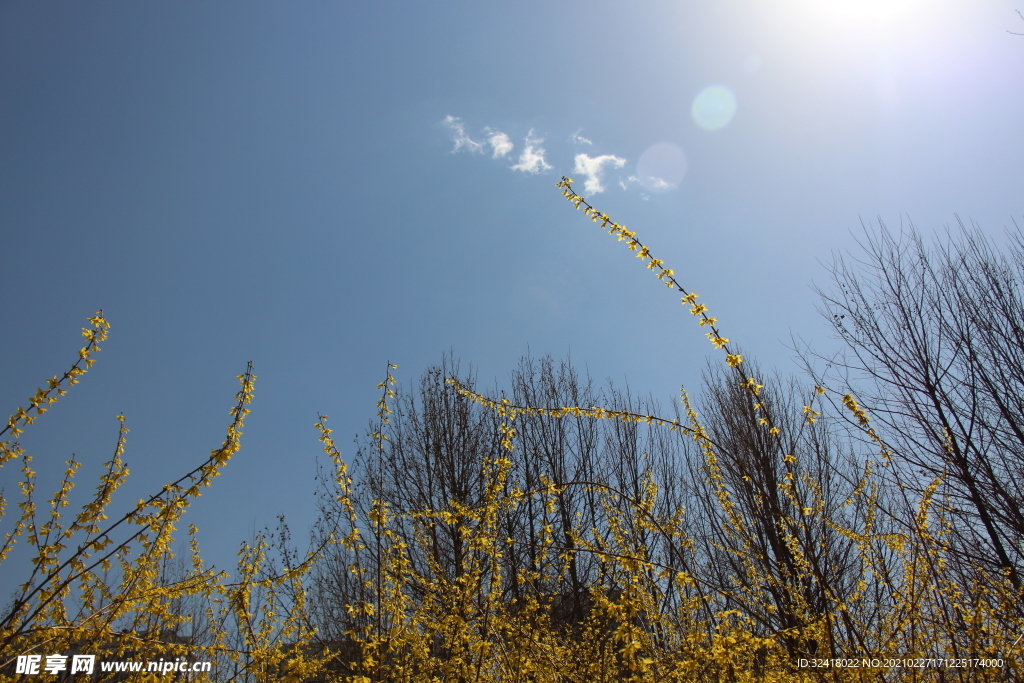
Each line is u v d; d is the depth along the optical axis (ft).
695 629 10.90
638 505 11.57
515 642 13.12
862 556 14.28
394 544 12.84
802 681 11.09
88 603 11.16
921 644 11.07
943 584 10.81
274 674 11.82
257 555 13.16
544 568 14.75
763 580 15.42
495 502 13.21
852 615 12.89
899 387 18.79
